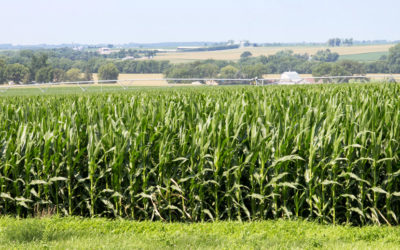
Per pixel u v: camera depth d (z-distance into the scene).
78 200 8.40
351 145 7.16
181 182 7.89
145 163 7.84
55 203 8.25
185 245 6.27
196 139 7.79
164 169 7.74
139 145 7.98
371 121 7.67
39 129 8.36
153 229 7.07
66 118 8.48
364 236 6.61
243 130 8.35
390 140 7.23
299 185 7.72
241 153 8.13
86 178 7.90
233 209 7.99
